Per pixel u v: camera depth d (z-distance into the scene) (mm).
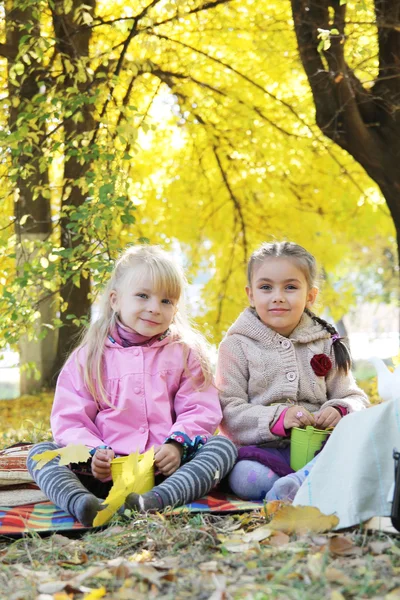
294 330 3705
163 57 8242
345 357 3703
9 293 5543
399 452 2338
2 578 2229
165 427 3430
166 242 8141
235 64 8633
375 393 7156
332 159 9180
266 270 3643
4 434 5625
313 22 6016
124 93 8234
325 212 9781
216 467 3162
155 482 3238
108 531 2676
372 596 1944
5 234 6059
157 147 9367
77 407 3410
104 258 5512
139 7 7559
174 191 9438
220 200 9648
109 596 2020
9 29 7199
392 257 20109
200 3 7395
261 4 7785
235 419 3514
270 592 1955
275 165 9117
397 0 5859
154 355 3543
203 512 2916
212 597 1927
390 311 26250
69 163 7426
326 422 3346
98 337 3566
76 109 6379
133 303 3502
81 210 5402
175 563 2252
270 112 8844
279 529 2502
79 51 7152
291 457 3268
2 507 3152
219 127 8930
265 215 9805
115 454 3357
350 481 2514
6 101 6363
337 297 11273
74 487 2938
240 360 3662
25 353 8992
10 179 6000
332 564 2131
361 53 5699
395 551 2221
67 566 2348
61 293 8180
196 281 11125
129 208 5492
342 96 6164
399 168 6418
